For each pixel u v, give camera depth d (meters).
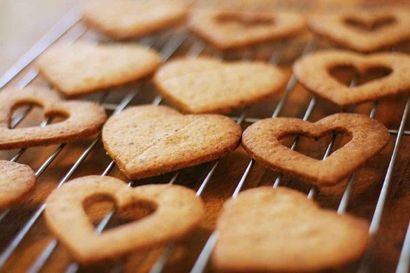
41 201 0.33
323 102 0.38
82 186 0.31
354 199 0.32
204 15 0.45
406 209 0.31
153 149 0.33
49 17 0.48
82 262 0.28
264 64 0.40
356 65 0.39
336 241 0.28
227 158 0.35
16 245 0.30
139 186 0.32
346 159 0.32
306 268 0.27
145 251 0.30
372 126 0.33
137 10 0.46
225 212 0.30
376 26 0.44
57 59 0.41
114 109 0.38
